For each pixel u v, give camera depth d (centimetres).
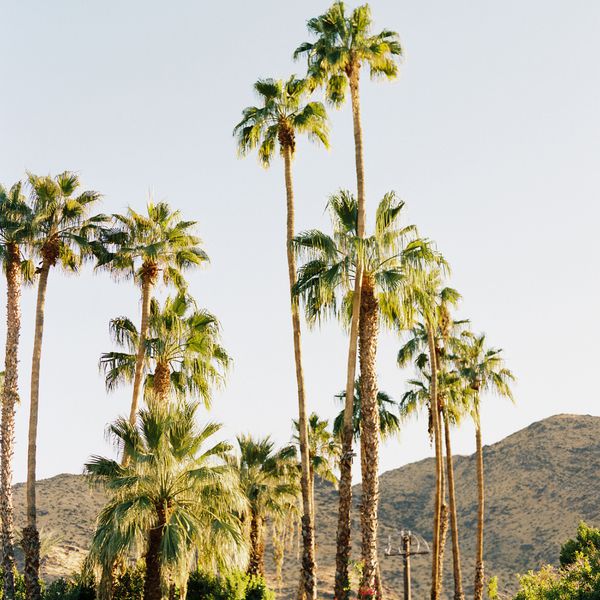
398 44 3003
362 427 2638
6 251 3456
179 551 2434
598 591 2862
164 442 2652
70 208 3509
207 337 3616
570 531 12206
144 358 3625
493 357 4662
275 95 3375
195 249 3816
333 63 2897
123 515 2438
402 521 14250
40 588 3183
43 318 3403
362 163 2859
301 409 3044
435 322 2802
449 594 10931
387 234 2706
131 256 3659
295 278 3203
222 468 2636
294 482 4531
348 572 2558
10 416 3369
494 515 13450
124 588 3250
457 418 4634
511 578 11475
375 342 2678
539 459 14475
